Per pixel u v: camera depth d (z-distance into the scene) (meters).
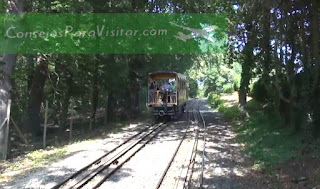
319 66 10.95
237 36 18.17
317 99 11.23
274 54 13.86
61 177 9.25
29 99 20.12
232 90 52.16
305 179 8.36
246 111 20.97
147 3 23.03
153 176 9.55
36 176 9.50
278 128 14.41
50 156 12.66
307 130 11.25
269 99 18.08
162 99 25.47
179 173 9.79
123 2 19.69
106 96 24.88
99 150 13.28
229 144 14.80
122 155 12.27
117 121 26.02
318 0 10.41
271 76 15.42
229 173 9.92
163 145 14.62
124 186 8.67
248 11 14.07
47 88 22.92
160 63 29.16
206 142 15.28
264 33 14.55
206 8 21.73
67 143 16.30
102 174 9.70
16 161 12.62
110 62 21.92
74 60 19.02
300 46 12.44
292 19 12.08
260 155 11.62
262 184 8.66
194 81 87.56
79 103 25.86
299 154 10.35
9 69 14.73
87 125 25.06
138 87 27.98
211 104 44.28
